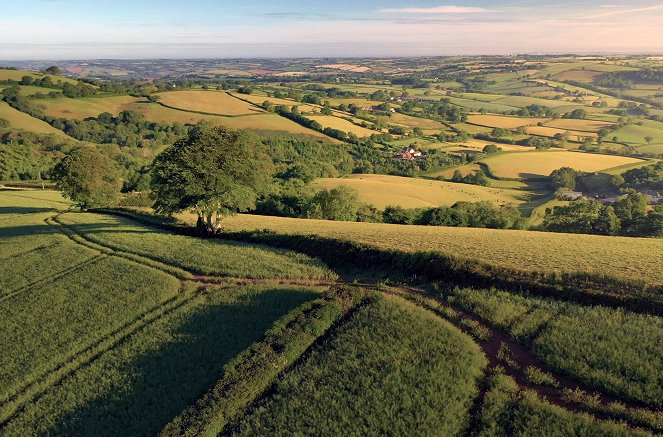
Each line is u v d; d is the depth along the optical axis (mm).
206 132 53500
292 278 37312
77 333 31766
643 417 17484
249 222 63156
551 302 26938
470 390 20406
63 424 22984
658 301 24844
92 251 49312
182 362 26719
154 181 55094
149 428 21797
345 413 20062
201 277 39781
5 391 26172
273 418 20547
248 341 27859
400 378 21688
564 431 17328
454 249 37438
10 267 46594
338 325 27703
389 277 34844
